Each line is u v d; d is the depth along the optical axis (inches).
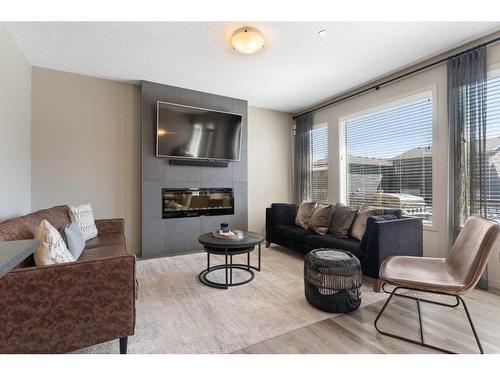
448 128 106.9
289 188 201.6
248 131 183.0
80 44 100.3
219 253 100.0
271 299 87.4
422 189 119.9
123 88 140.1
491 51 97.3
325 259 82.3
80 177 129.1
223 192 165.6
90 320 53.6
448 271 73.8
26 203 112.4
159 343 63.2
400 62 117.3
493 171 97.5
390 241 94.9
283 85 145.4
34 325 50.0
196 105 153.6
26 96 112.2
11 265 28.3
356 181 155.2
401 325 71.2
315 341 64.1
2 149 86.7
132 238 141.9
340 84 143.3
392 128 133.8
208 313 77.9
